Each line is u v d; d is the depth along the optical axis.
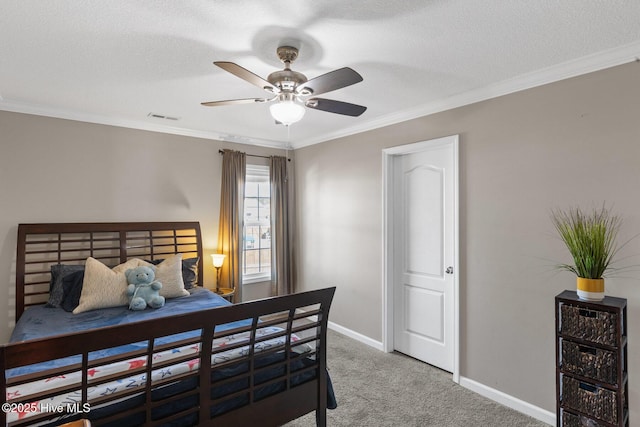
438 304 3.20
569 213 2.26
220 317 1.70
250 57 2.15
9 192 3.06
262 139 4.56
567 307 1.96
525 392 2.46
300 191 4.76
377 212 3.65
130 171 3.68
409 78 2.48
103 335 1.40
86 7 1.62
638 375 1.97
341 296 4.11
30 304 3.09
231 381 1.80
